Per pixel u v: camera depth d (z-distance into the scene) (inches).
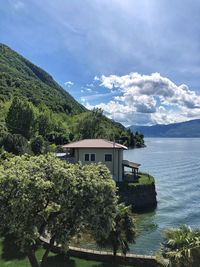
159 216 2106.3
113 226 1035.9
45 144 3550.7
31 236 862.5
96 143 2517.2
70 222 916.6
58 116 7101.4
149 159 5585.6
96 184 922.7
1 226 896.9
